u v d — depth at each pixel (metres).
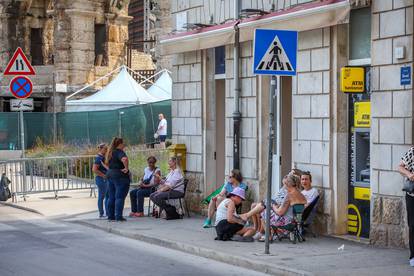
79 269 11.98
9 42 46.12
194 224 16.67
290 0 15.20
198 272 11.80
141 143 33.03
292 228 13.66
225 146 17.84
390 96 12.91
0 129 36.09
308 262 11.85
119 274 11.59
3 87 44.72
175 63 19.47
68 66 41.69
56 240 15.13
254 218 14.23
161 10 41.03
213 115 18.47
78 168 24.39
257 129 16.30
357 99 13.90
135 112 33.31
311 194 14.20
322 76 14.36
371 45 13.29
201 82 18.44
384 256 12.26
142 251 13.82
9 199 22.66
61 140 33.91
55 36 41.91
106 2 42.75
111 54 43.28
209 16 18.06
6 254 13.44
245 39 16.09
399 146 12.75
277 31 12.36
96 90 41.84
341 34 14.03
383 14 13.01
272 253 12.67
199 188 18.56
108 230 16.36
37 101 43.88
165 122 32.06
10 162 22.45
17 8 46.28
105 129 33.62
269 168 12.60
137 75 44.25
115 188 17.34
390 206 12.91
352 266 11.50
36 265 12.35
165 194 17.33
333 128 14.18
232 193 14.20
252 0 16.47
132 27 56.78
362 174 13.95
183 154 19.05
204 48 17.70
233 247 13.38
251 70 16.41
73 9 41.12
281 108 16.08
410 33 12.53
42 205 21.00
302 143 14.91
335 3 13.43
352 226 14.12
